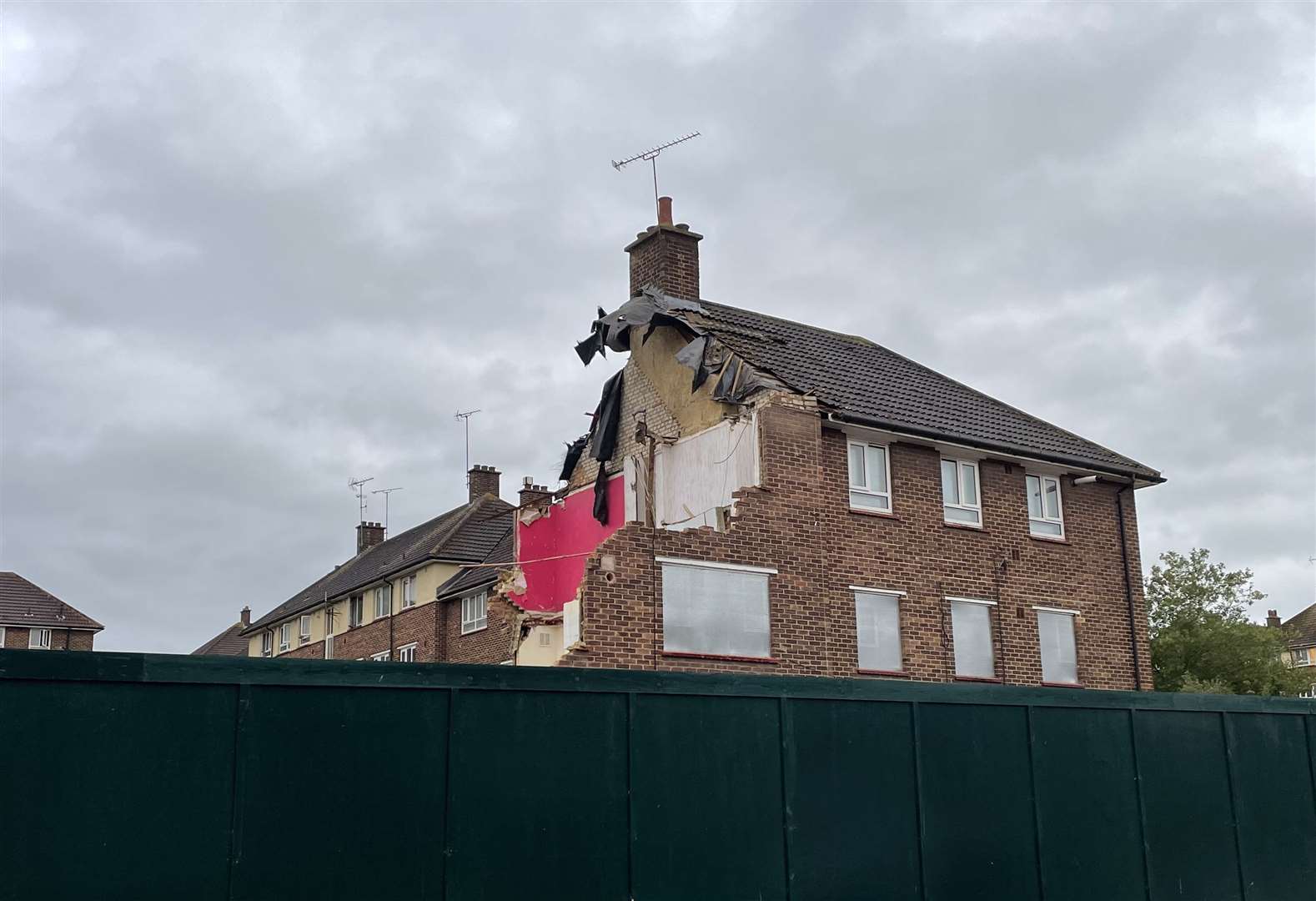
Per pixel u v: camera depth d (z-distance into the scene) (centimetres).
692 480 2233
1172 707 1689
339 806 1014
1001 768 1491
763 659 1936
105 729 922
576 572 2481
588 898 1138
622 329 2338
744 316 2603
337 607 4816
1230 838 1698
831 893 1306
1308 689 3688
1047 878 1491
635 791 1191
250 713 987
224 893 947
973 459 2388
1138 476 2600
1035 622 2373
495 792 1103
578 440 2623
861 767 1368
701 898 1212
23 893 869
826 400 2144
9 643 5656
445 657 4006
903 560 2211
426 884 1047
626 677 1211
